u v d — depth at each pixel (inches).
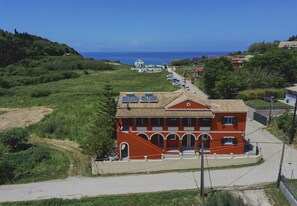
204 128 1587.1
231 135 1589.6
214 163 1492.4
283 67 3265.3
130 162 1464.1
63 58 7465.6
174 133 1601.9
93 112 2608.3
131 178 1409.9
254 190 1274.6
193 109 1588.3
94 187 1327.5
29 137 2005.4
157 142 1684.3
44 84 4456.2
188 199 1219.9
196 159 1485.0
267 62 3376.0
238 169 1464.1
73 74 5398.6
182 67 6289.4
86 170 1520.7
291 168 1457.9
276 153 1638.8
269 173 1409.9
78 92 3595.0
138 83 4274.1
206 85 3125.0
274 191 1266.0
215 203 1143.6
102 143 1520.7
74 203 1198.9
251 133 1964.8
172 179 1384.1
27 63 6195.9
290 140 1797.5
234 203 1140.5
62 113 2640.3
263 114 2277.3
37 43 7844.5
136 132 1604.3
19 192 1291.8
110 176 1440.7
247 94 2792.8
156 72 5733.3
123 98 1700.3
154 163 1472.7
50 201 1200.8
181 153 1589.6
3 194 1275.8
